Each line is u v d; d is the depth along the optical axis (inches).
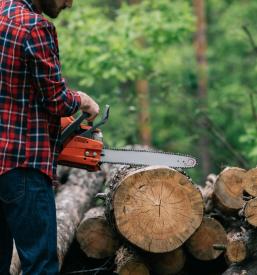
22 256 137.7
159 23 404.2
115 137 466.9
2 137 133.0
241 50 711.1
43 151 135.0
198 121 512.4
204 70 587.8
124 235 167.2
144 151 154.6
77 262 205.0
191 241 183.6
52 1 140.7
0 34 133.4
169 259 181.9
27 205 134.6
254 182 171.3
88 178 269.1
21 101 133.9
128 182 166.7
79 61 388.8
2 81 133.5
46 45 133.0
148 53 403.9
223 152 575.2
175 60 609.9
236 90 572.7
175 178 167.5
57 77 134.2
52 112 134.8
